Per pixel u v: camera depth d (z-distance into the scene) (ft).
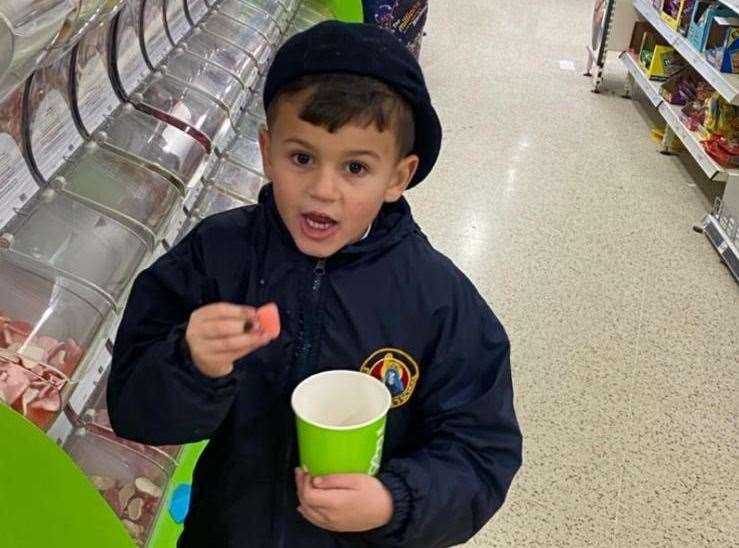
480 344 3.42
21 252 4.24
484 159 14.62
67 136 5.24
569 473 7.66
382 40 2.96
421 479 3.12
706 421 8.47
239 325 2.70
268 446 3.41
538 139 15.79
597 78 18.65
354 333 3.29
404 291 3.32
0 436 2.57
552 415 8.40
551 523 7.11
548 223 12.43
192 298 3.36
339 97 2.81
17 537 2.58
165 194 5.51
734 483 7.70
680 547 6.97
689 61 14.02
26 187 4.60
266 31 9.55
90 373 4.68
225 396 2.92
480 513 3.31
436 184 13.43
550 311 10.18
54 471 2.67
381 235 3.30
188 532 3.73
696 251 11.86
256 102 9.21
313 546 3.53
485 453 3.34
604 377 9.04
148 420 2.99
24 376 3.56
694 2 14.46
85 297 4.20
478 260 11.23
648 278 11.09
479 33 22.84
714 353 9.59
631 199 13.44
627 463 7.85
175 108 6.63
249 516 3.49
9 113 4.41
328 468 2.90
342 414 3.05
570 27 24.27
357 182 2.97
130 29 6.56
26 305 3.93
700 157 13.02
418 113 3.16
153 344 3.14
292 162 2.97
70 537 2.70
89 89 5.67
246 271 3.33
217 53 8.20
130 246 4.81
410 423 3.52
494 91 18.35
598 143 15.80
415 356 3.36
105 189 5.14
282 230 3.29
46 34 3.00
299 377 3.33
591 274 11.09
